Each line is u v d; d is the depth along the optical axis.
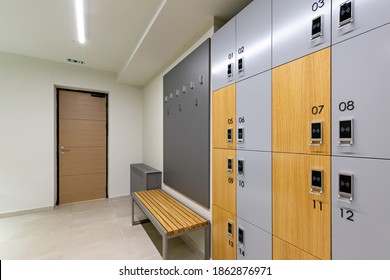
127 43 2.94
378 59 0.85
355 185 0.92
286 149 1.25
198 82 2.24
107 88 4.16
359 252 0.91
